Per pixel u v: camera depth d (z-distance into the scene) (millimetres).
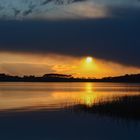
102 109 50250
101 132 34875
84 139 32062
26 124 40312
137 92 120375
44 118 45188
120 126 37594
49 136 33406
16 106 63781
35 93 121375
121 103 53875
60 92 132625
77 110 53188
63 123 40688
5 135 34062
